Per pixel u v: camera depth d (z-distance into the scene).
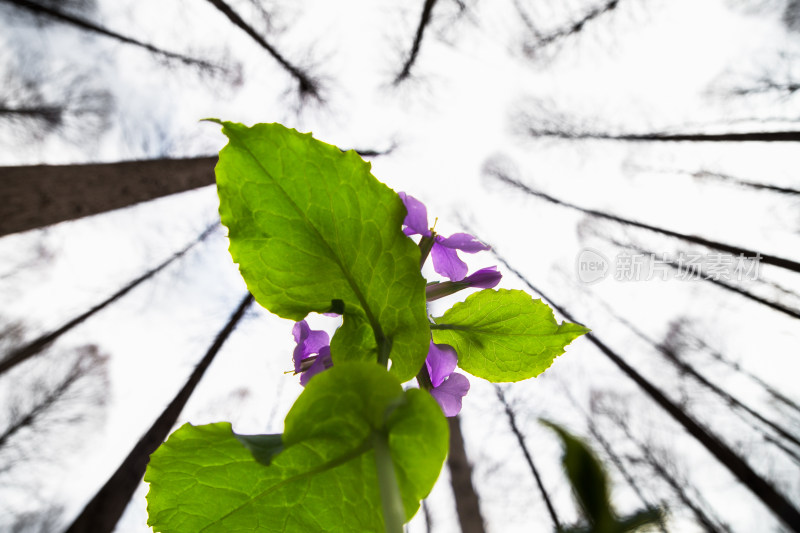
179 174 1.53
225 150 0.11
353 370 0.09
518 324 0.15
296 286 0.12
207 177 1.70
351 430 0.10
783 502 1.34
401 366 0.12
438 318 0.16
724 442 1.67
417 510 0.10
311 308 0.13
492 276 0.15
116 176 1.29
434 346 0.15
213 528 0.11
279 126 0.11
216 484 0.11
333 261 0.12
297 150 0.11
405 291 0.12
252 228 0.12
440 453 0.10
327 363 0.13
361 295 0.12
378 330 0.12
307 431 0.10
